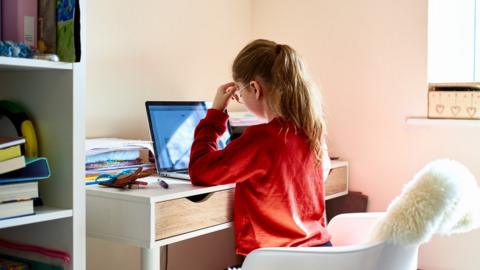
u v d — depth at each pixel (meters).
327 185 2.41
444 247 2.38
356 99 2.56
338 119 2.61
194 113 2.19
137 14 2.25
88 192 1.71
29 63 1.34
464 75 2.52
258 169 1.66
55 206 1.50
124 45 2.21
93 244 2.13
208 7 2.57
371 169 2.53
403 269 1.50
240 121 2.34
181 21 2.44
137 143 1.98
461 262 2.34
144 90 2.29
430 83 2.40
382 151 2.50
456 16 2.51
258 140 1.65
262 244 1.70
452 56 2.52
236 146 1.66
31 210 1.38
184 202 1.66
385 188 2.50
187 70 2.47
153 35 2.32
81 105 1.46
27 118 1.51
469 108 2.30
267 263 1.46
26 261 1.59
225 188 1.79
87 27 2.08
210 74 2.58
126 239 1.62
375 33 2.50
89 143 1.86
